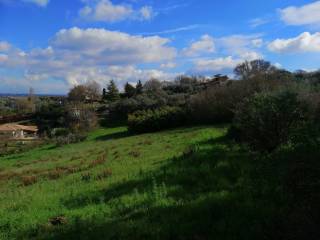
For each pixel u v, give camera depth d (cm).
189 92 7781
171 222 762
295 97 1383
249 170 1109
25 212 1059
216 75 8769
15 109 11738
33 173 2292
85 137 5322
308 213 643
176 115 4966
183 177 1162
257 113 1381
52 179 1859
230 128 2103
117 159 2123
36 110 10050
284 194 820
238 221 723
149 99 7350
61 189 1391
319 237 588
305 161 820
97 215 891
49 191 1405
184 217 786
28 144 5797
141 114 5447
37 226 890
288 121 1329
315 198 691
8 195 1512
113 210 912
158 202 917
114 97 10756
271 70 4606
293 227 629
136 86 10838
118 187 1198
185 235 699
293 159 884
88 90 12594
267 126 1352
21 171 2503
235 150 1606
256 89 4047
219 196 898
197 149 1798
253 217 742
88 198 1097
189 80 10494
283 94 1392
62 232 805
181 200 910
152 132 4931
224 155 1486
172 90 8944
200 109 4706
